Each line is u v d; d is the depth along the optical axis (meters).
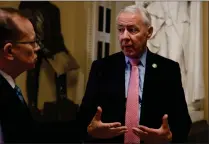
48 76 2.30
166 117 1.12
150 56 1.41
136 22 1.28
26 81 2.19
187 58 2.45
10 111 0.86
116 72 1.39
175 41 2.39
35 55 1.00
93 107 1.38
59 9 2.34
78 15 2.48
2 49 0.90
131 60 1.38
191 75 2.46
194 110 2.49
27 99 2.19
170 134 1.14
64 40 2.38
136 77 1.35
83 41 2.53
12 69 0.95
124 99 1.33
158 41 2.44
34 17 2.15
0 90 0.86
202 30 2.54
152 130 1.11
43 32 2.21
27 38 0.94
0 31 0.89
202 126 2.44
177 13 2.42
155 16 2.44
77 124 1.35
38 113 2.24
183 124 1.34
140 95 1.34
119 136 1.34
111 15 2.68
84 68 2.54
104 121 1.34
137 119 1.31
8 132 0.85
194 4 2.45
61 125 1.23
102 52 2.65
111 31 2.70
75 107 2.42
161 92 1.34
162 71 1.37
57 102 2.36
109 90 1.36
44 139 1.02
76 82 2.48
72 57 2.44
